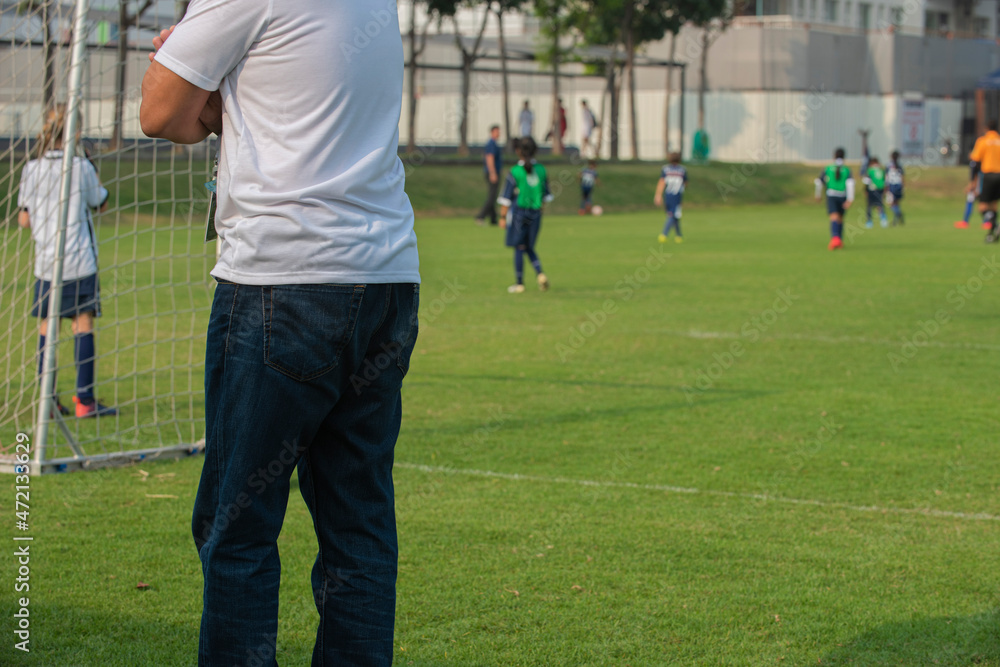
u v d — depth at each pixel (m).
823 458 5.45
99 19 7.32
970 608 3.49
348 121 2.17
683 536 4.23
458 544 4.11
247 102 2.15
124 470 5.24
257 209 2.12
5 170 11.57
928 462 5.37
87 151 6.25
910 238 22.25
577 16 37.97
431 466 5.27
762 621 3.38
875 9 57.38
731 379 7.65
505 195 12.99
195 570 3.81
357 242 2.16
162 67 2.11
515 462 5.36
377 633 2.38
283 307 2.12
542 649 3.17
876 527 4.35
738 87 47.72
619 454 5.53
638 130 50.19
